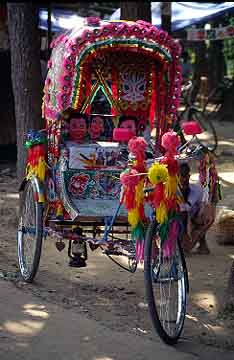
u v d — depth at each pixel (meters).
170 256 5.31
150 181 5.22
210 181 6.73
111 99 7.14
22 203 6.95
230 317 5.82
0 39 13.91
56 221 6.40
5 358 4.75
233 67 28.17
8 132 14.43
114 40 6.25
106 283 6.73
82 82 6.72
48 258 7.55
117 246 5.95
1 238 8.37
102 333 5.29
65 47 6.41
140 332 5.39
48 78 6.96
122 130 6.39
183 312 5.36
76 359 4.77
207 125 18.39
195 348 5.14
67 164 6.41
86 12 25.52
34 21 8.38
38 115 8.44
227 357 4.96
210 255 7.84
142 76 7.13
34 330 5.31
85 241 6.25
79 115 7.07
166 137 5.27
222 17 20.11
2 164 14.23
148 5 10.36
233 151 15.23
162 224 5.24
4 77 14.20
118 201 6.48
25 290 6.37
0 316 5.60
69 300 6.12
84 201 6.46
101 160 6.49
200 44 24.84
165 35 6.39
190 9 19.94
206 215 7.50
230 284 5.95
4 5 13.59
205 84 25.22
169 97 6.72
